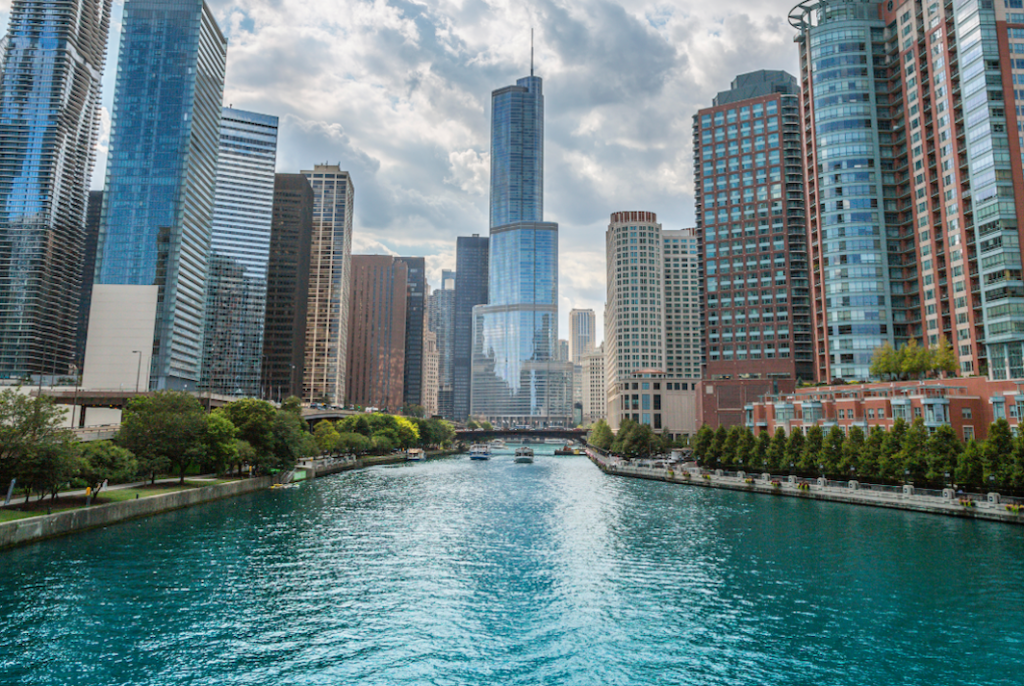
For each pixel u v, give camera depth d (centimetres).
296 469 14538
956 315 15500
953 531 7681
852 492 10225
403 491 12288
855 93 18750
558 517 9100
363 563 6172
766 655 4053
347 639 4238
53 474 6969
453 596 5172
